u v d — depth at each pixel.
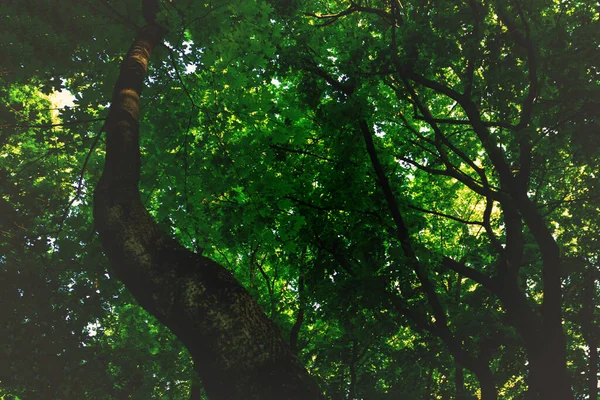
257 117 6.70
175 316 2.52
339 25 12.12
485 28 8.75
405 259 10.11
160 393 15.66
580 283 12.10
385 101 10.62
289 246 8.04
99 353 7.87
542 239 9.20
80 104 7.71
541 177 12.34
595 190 11.00
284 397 2.22
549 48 8.63
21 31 7.25
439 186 16.30
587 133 8.44
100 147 9.95
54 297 7.16
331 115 9.72
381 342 13.62
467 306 12.48
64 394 6.94
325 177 12.34
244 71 7.78
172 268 2.72
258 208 7.77
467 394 11.22
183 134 8.50
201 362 2.40
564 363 8.89
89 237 6.51
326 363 13.96
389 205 10.62
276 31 7.04
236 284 2.69
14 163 9.59
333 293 10.81
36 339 6.76
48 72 8.55
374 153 10.65
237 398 2.22
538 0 8.59
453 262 11.24
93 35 7.63
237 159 7.44
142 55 4.90
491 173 14.22
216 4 6.66
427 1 9.12
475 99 10.73
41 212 7.61
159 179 8.08
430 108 14.18
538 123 9.62
